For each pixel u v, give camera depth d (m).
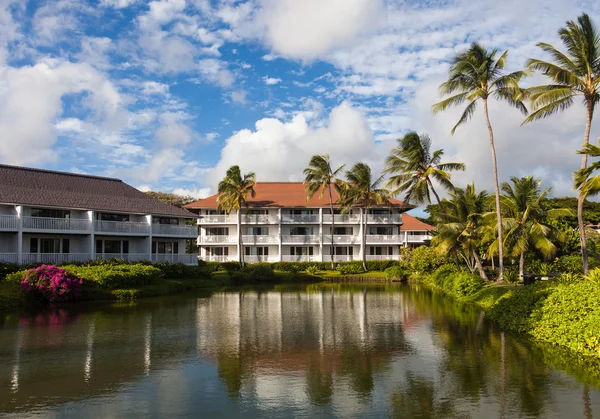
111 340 15.98
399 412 8.85
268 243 60.06
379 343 15.34
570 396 9.62
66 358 13.28
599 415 8.55
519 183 34.53
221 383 10.80
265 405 9.30
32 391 10.20
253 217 61.00
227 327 18.83
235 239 59.47
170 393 10.06
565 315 14.77
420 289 39.34
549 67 23.83
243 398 9.73
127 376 11.40
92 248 38.03
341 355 13.61
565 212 34.03
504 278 30.41
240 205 56.53
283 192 66.56
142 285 34.00
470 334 16.72
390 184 39.41
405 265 54.03
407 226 73.75
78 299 28.44
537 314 16.25
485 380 10.84
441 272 39.84
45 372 11.75
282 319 21.14
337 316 22.06
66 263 34.19
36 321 20.42
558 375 11.12
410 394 9.91
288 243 60.22
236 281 47.91
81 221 37.34
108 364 12.59
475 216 38.38
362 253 58.22
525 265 39.94
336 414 8.77
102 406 9.23
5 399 9.67
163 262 41.25
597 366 11.91
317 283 48.09
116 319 21.09
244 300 30.03
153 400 9.61
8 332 17.61
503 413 8.72
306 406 9.22
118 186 45.16
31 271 26.81
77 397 9.80
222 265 55.06
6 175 36.81
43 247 36.62
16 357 13.41
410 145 37.62
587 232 45.50
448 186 37.66
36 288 26.38
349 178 55.72
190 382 10.88
